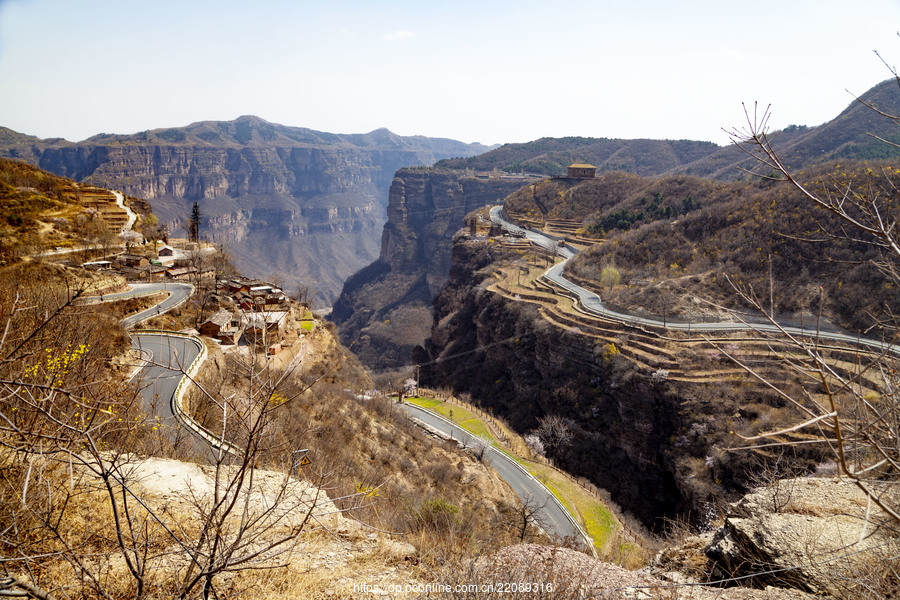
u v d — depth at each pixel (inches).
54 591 327.0
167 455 662.5
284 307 2682.1
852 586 384.2
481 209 7386.8
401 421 2122.3
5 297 420.8
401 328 7795.3
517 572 445.4
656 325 2800.2
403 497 1055.6
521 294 3818.9
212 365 1389.0
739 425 2140.7
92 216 3454.7
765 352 2354.8
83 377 409.7
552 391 3019.2
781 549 451.8
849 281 2150.6
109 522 416.2
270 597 389.1
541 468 2217.0
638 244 3853.3
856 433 229.6
